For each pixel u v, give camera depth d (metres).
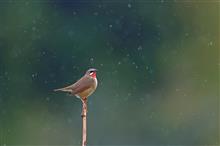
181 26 33.97
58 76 32.50
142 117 32.50
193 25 34.09
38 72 32.47
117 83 32.72
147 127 32.34
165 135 32.28
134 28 33.38
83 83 13.20
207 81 33.66
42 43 32.78
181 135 32.53
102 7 33.16
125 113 32.19
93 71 13.38
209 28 34.31
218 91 33.66
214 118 33.03
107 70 32.75
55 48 32.62
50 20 32.88
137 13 33.53
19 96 32.38
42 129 31.91
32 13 32.91
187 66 33.78
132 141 31.78
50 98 32.16
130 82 32.91
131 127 32.00
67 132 31.59
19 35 32.69
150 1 33.56
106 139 31.39
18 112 32.19
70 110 31.73
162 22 33.78
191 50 33.91
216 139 32.69
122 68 32.94
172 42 33.81
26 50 32.66
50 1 32.97
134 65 33.12
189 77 33.66
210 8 34.41
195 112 33.16
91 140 31.19
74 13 32.91
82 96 13.27
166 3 33.81
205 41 34.03
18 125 32.09
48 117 32.03
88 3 32.97
